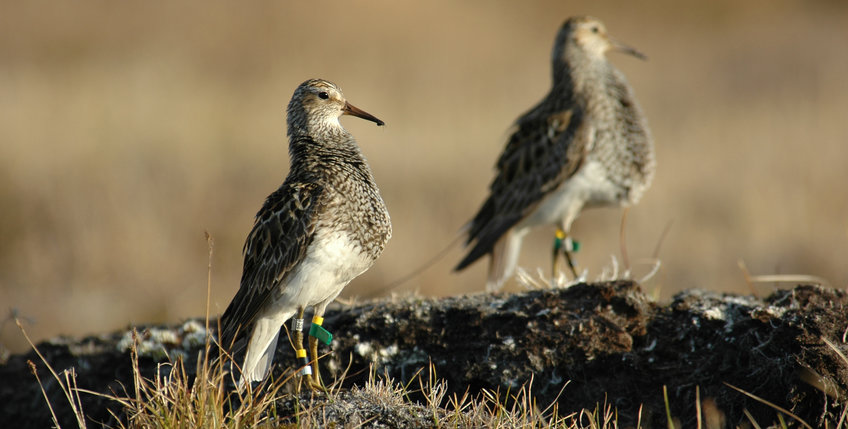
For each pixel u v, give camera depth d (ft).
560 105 33.45
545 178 32.86
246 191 54.49
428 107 72.02
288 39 88.69
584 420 21.98
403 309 24.90
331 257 21.03
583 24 33.50
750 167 58.90
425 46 92.02
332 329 24.79
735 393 21.56
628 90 33.45
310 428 19.84
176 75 76.33
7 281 44.86
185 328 26.86
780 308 22.52
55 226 48.42
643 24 108.99
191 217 50.65
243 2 95.81
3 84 69.82
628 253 47.67
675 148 63.57
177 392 20.02
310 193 21.21
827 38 99.25
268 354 22.15
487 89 78.84
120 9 92.07
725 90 81.46
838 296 22.93
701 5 114.42
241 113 67.77
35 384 27.14
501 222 34.14
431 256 48.03
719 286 43.78
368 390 21.59
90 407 25.67
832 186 54.54
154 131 61.00
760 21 110.52
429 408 20.93
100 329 41.47
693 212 52.70
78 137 58.29
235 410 21.89
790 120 69.00
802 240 48.16
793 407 20.54
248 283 21.70
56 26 85.87
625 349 22.84
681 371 22.41
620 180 32.65
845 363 20.53
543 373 22.84
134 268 45.75
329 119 23.13
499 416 20.45
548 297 24.39
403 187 55.52
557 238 33.37
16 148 54.90
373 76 80.53
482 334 23.76
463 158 60.75
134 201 51.08
